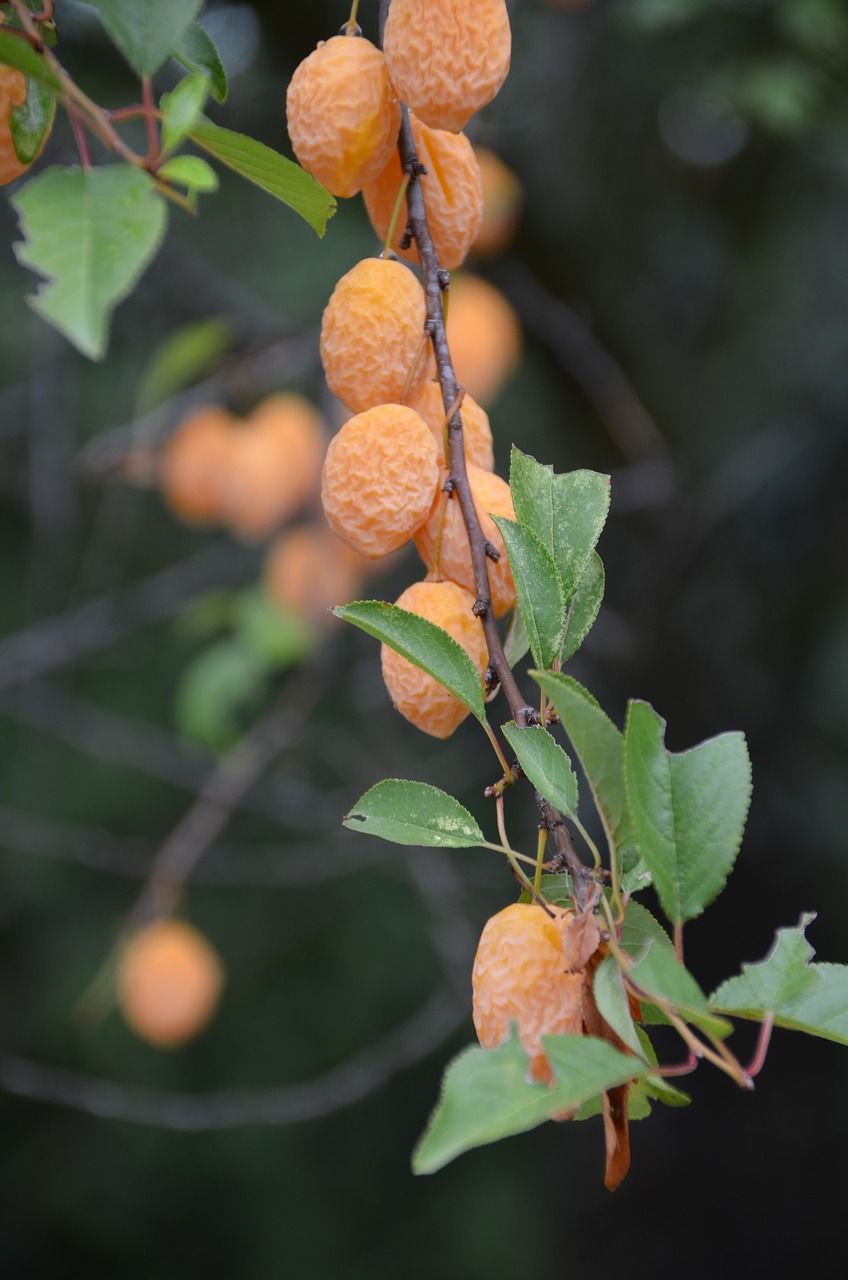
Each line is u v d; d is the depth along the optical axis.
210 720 3.83
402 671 1.11
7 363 4.63
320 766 5.73
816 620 5.14
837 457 5.12
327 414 3.41
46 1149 6.36
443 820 1.04
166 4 0.95
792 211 5.01
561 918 0.97
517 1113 0.80
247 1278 6.34
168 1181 6.42
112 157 3.45
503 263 3.90
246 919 6.27
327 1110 3.43
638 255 4.65
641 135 4.66
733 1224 5.71
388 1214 6.43
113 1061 6.20
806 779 5.20
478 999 0.96
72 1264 6.41
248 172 1.08
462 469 1.11
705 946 5.30
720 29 4.32
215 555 5.04
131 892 6.15
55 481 4.33
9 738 5.81
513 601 1.15
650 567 4.54
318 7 3.26
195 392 3.46
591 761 0.95
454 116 1.10
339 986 6.25
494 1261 6.20
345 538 1.10
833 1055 5.69
